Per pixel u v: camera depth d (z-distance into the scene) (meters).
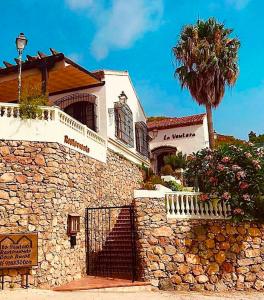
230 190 14.87
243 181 14.73
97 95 21.39
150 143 31.44
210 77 23.48
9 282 12.19
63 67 17.41
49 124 14.22
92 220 16.53
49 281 12.80
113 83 22.48
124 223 18.45
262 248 14.88
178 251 14.22
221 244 14.59
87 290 12.69
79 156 16.12
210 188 15.05
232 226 14.89
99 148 18.69
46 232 13.12
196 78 23.75
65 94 22.25
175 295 12.78
